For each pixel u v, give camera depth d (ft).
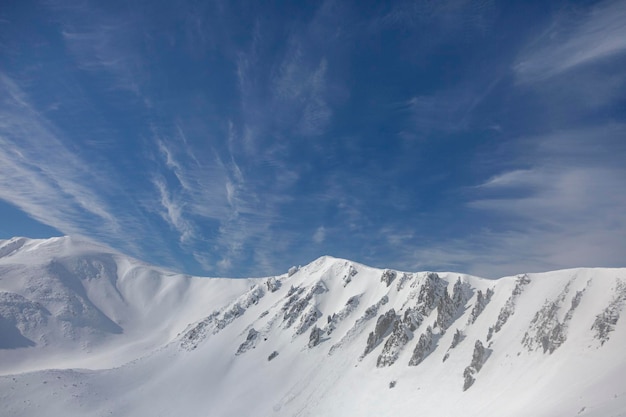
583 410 146.51
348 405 312.91
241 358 462.60
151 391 433.89
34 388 409.90
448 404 250.37
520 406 191.52
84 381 442.91
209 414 377.91
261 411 358.02
